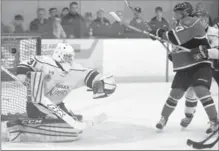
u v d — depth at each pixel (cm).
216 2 2323
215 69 1458
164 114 1425
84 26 2178
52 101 1401
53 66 1373
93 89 1402
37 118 1379
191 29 1397
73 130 1362
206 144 1320
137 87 1967
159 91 1897
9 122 1362
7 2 2345
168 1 2327
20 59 1486
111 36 2153
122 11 2356
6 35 1473
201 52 1388
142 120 1532
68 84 1395
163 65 2120
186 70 1412
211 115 1398
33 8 2391
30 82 1348
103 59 2067
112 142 1360
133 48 2086
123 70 2084
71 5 2203
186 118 1459
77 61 2045
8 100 1455
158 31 1433
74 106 1680
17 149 1308
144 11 2345
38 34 1495
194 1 2305
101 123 1496
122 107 1669
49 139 1359
